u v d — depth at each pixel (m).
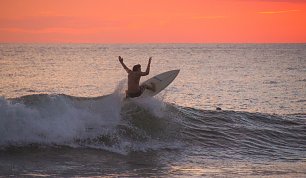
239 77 139.25
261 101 84.81
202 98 87.75
